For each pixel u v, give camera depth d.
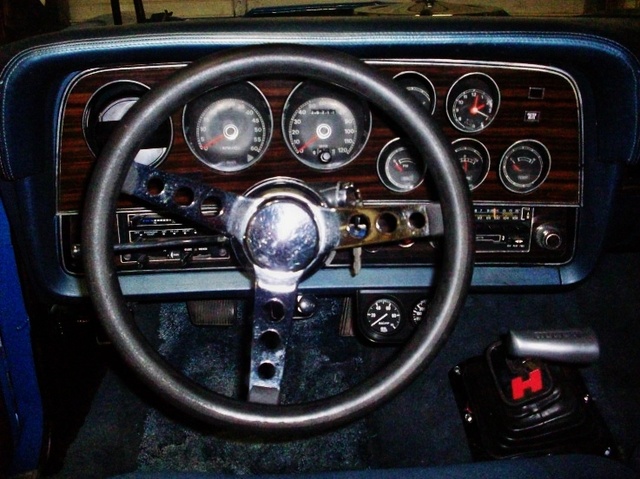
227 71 1.09
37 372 1.73
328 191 1.21
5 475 1.76
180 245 1.27
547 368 1.70
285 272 1.18
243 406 1.09
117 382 2.23
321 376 2.22
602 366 2.11
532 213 1.70
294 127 1.55
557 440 1.70
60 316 1.82
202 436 2.04
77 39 1.38
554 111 1.59
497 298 2.40
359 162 1.60
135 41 1.38
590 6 2.11
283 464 1.95
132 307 2.01
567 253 1.73
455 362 2.21
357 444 2.01
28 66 1.35
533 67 1.54
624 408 1.97
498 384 1.75
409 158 1.59
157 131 1.52
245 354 2.22
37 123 1.46
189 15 2.22
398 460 1.95
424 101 1.58
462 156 1.65
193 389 1.10
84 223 1.09
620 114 1.52
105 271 1.09
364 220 1.18
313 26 1.41
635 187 1.83
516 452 1.73
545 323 2.30
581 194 1.67
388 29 1.42
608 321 2.28
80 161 1.56
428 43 1.43
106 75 1.49
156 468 1.94
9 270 1.61
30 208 1.54
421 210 1.17
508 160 1.64
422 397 2.12
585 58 1.46
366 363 2.26
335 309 2.42
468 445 1.93
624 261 2.48
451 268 1.12
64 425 1.90
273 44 1.10
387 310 1.77
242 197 1.17
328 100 1.52
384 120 1.55
